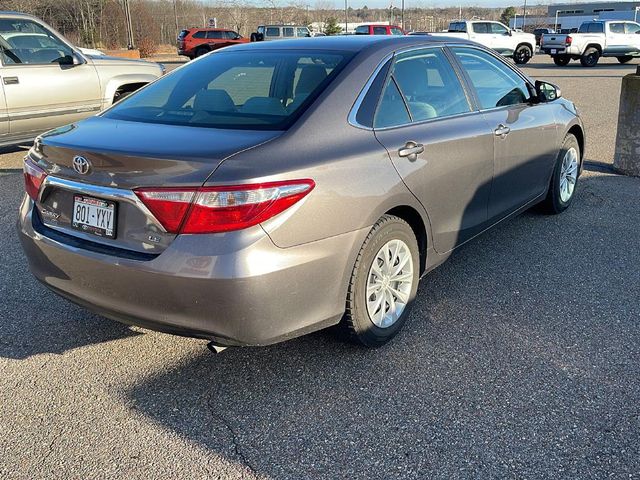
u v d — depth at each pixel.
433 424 2.83
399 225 3.38
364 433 2.79
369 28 30.81
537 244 5.01
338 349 3.46
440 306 3.96
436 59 3.96
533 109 4.86
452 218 3.87
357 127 3.21
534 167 4.91
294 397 3.05
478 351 3.43
